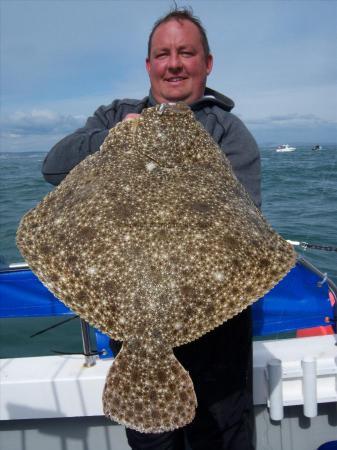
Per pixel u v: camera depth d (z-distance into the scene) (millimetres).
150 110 2260
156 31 2695
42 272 1979
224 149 2584
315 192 14438
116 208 1932
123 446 3107
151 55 2734
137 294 1790
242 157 2582
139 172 2076
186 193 1979
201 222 1896
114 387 1814
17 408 2992
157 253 1821
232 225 1932
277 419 2945
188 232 1867
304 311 3418
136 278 1800
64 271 1932
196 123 2264
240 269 1887
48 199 2143
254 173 2602
